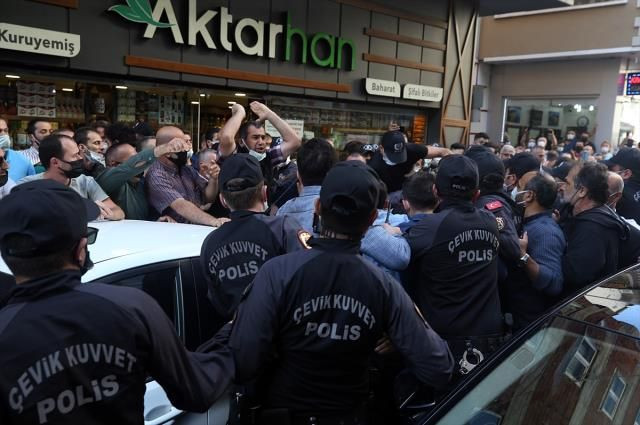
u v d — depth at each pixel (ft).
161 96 25.11
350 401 5.17
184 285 6.98
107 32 21.94
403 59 34.32
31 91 21.17
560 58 47.62
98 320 3.82
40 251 3.75
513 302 9.39
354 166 5.30
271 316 4.97
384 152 14.64
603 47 43.88
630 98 48.19
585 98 48.24
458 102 38.63
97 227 7.79
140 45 22.94
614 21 43.09
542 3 37.19
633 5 42.01
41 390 3.61
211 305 7.25
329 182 5.15
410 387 6.80
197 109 26.48
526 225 9.55
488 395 5.66
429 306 7.66
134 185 10.82
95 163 10.99
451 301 7.52
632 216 13.66
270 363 5.27
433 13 35.68
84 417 3.75
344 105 32.42
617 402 5.13
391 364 6.41
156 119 25.05
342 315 4.97
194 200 11.60
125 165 9.98
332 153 8.13
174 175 11.09
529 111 52.08
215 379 4.75
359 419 5.23
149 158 10.02
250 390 5.44
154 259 6.74
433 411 5.72
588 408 5.23
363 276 5.06
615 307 6.19
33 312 3.73
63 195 3.94
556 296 9.22
